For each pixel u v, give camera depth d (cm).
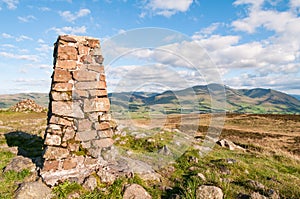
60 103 824
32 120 2786
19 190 683
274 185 888
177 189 796
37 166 861
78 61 856
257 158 1493
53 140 799
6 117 3128
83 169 818
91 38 880
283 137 3369
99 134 880
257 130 4122
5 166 898
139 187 746
